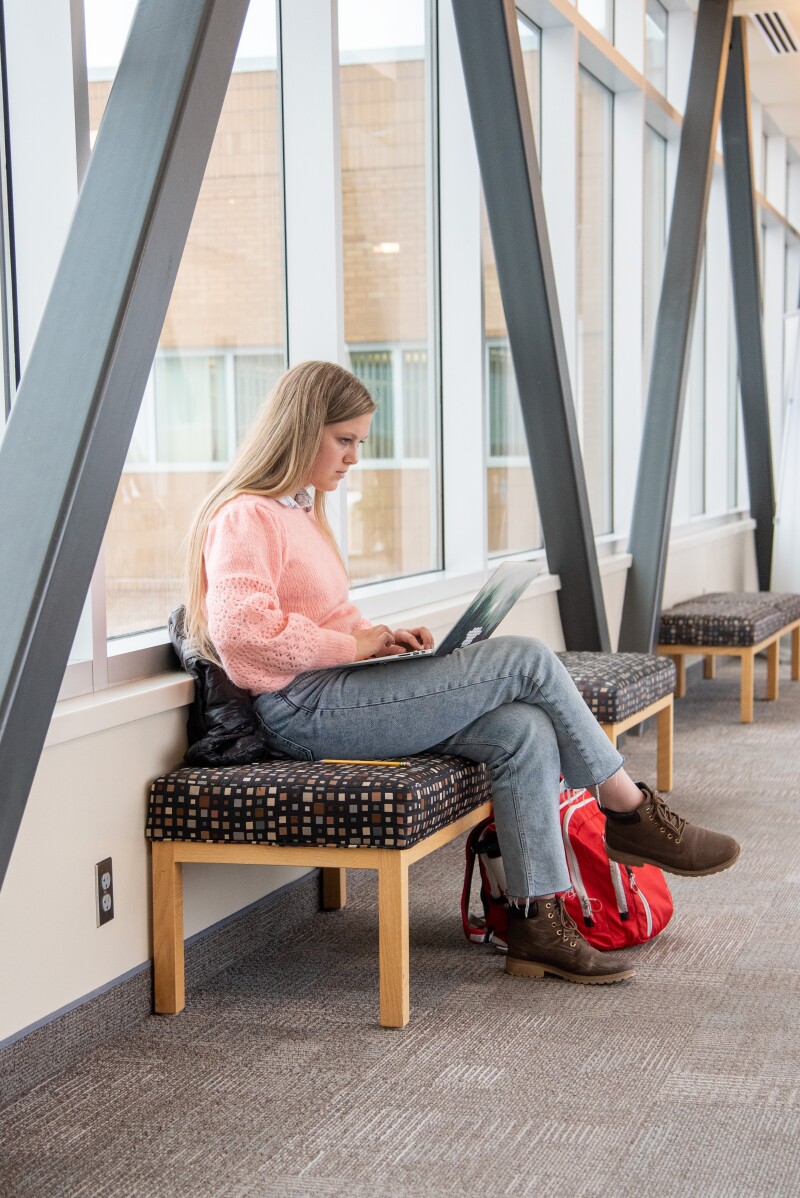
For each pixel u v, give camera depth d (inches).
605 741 111.7
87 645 100.4
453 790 105.1
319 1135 82.7
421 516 177.2
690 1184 75.7
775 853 147.0
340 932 124.4
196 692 108.5
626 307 250.8
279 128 138.3
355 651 106.8
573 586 197.6
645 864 116.4
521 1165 78.4
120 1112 86.2
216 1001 106.4
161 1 88.2
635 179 246.7
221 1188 76.4
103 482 82.0
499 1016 101.9
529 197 168.1
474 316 178.2
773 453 398.3
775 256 397.1
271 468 107.7
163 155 84.7
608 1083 89.4
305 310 140.2
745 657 228.2
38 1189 76.5
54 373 82.0
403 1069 92.4
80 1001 95.2
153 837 102.4
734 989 106.8
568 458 187.6
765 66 321.1
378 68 159.0
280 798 99.6
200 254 124.1
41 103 95.0
